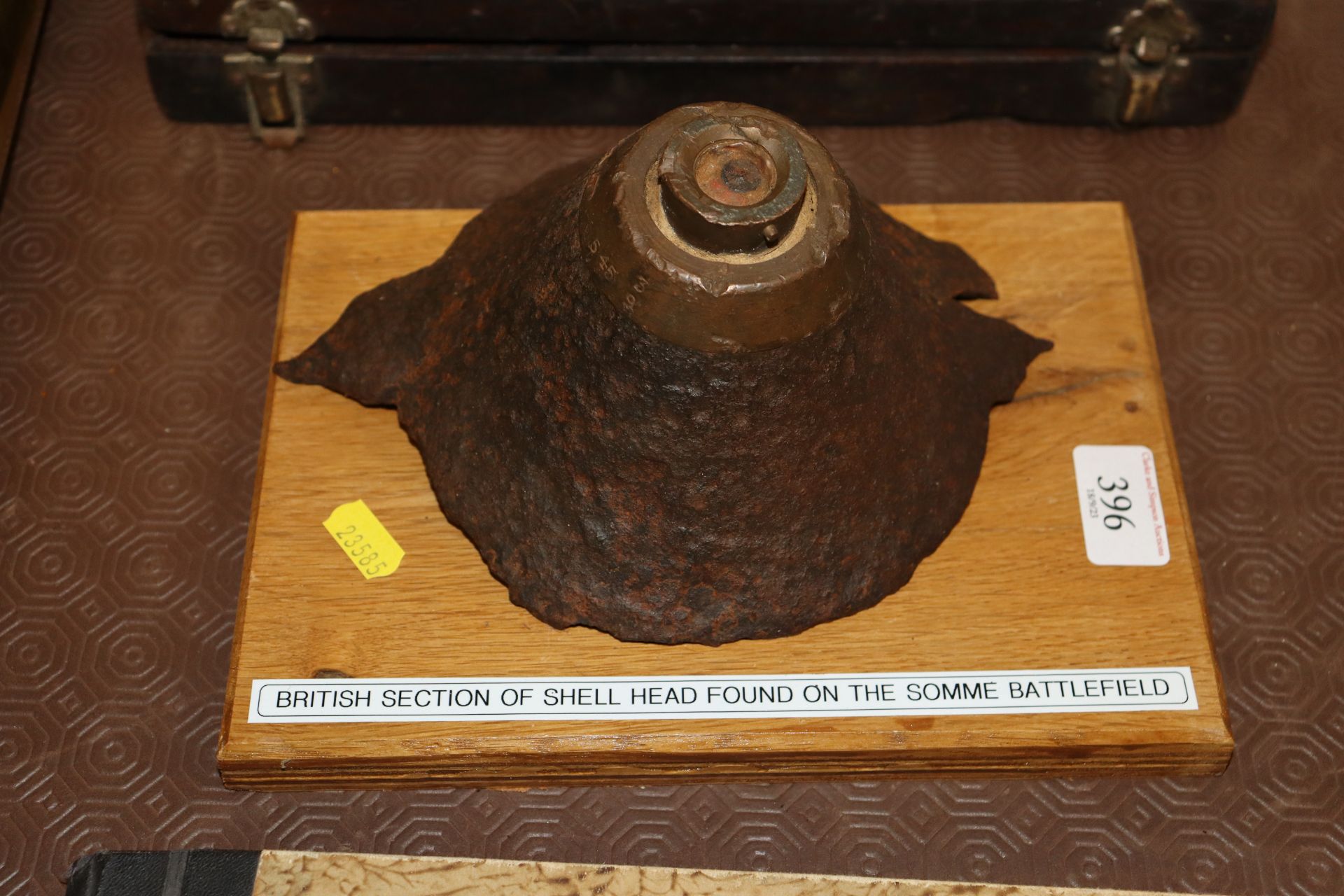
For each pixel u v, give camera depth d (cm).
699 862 60
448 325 59
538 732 58
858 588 57
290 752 58
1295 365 69
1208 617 61
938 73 72
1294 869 60
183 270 70
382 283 65
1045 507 62
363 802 61
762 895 59
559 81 72
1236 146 74
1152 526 62
